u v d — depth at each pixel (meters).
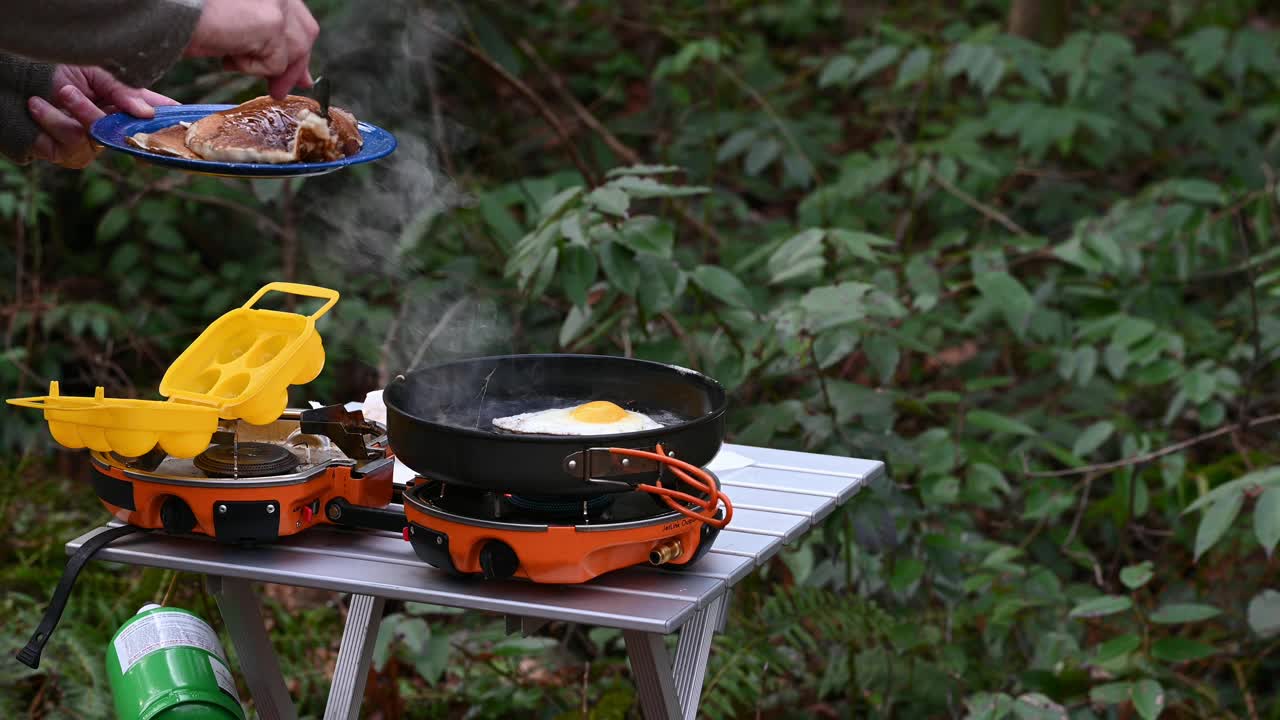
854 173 4.34
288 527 1.77
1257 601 2.84
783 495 2.01
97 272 4.57
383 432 1.95
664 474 1.65
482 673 3.10
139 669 1.99
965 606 3.12
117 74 1.61
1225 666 3.22
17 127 2.05
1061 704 2.83
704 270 2.87
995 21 5.93
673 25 5.04
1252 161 4.86
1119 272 3.81
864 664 2.93
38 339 4.33
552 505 1.68
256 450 1.84
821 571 2.96
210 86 3.76
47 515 3.52
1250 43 4.84
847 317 2.76
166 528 1.77
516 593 1.64
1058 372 3.87
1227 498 2.59
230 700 1.99
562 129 4.08
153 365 4.45
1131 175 5.24
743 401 3.45
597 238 2.78
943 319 3.52
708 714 2.65
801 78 5.22
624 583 1.68
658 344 2.97
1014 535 3.51
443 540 1.65
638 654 1.86
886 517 2.73
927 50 4.25
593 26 5.45
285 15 1.76
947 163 4.23
